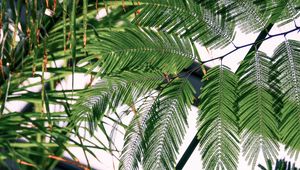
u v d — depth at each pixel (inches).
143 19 19.9
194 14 19.5
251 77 19.1
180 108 19.9
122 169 20.7
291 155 19.3
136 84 20.0
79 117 21.1
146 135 20.1
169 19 19.7
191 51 19.8
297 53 19.0
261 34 21.5
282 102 18.8
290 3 19.1
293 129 18.9
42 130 21.8
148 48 19.6
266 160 19.3
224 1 19.3
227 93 19.4
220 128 19.4
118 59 19.8
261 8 19.2
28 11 20.1
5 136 21.9
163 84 20.0
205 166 19.5
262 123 19.1
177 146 20.0
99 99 20.5
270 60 19.1
